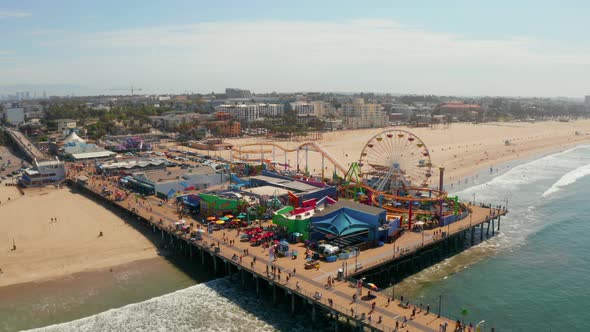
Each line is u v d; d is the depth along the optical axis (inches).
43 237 5073.8
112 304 3651.6
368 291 3457.2
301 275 3737.7
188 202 5777.6
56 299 3713.1
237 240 4598.9
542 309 3678.6
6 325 3314.5
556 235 5482.3
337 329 3245.6
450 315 3540.8
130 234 5216.5
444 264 4603.8
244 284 3986.2
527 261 4672.7
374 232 4522.6
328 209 4845.0
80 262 4429.1
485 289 4018.2
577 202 7047.2
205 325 3341.5
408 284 4101.9
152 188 6707.7
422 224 4950.8
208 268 4392.2
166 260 4562.0
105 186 7347.4
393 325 2974.9
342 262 4037.9
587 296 3892.7
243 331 3260.3
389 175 6289.4
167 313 3506.4
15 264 4338.1
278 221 4840.1
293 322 3395.7
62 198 6939.0
